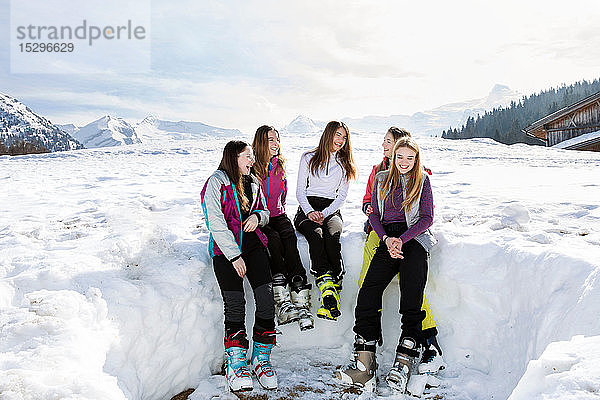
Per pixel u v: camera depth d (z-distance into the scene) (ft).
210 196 12.05
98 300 10.21
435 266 13.46
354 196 23.34
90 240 14.56
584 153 60.70
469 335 12.21
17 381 7.68
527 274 11.57
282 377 11.92
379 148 66.03
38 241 14.74
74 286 10.70
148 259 12.56
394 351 12.94
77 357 8.66
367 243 13.75
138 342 10.38
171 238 14.69
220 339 12.42
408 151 12.60
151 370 10.60
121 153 63.93
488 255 13.01
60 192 26.61
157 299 11.05
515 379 10.65
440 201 20.63
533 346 10.32
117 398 8.43
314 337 13.44
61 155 60.95
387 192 13.24
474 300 12.39
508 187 24.95
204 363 11.99
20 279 10.77
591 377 6.79
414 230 12.33
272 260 13.05
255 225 12.30
